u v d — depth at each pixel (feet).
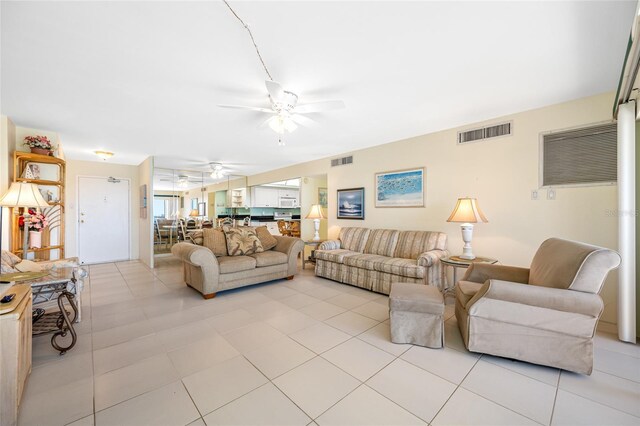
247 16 5.07
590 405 5.07
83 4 4.74
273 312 9.74
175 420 4.74
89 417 4.79
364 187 15.72
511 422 4.67
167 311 9.84
